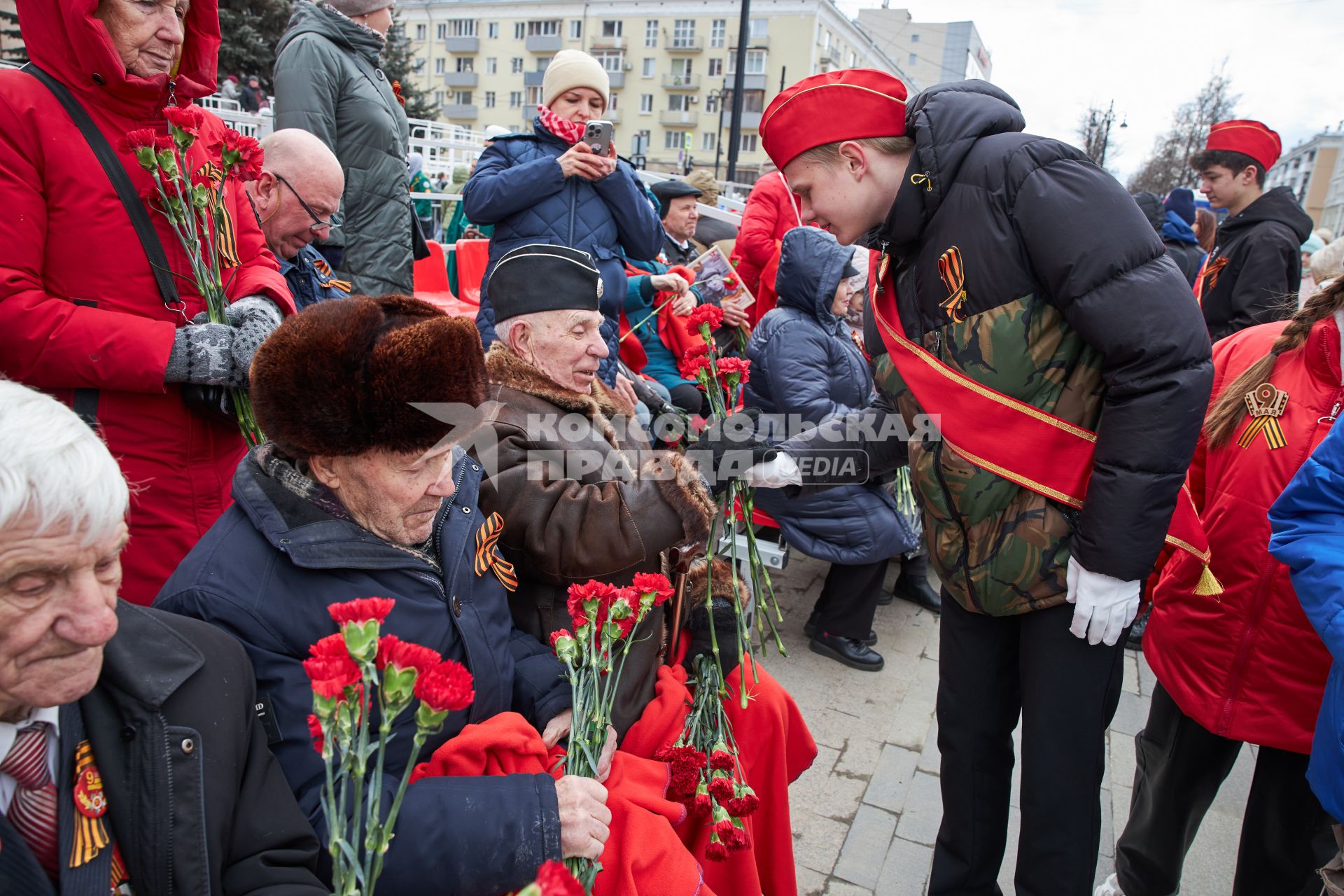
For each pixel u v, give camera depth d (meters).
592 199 3.01
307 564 1.28
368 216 3.18
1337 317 1.71
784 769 1.91
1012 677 1.95
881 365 1.89
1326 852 1.81
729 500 1.93
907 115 1.70
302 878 1.11
